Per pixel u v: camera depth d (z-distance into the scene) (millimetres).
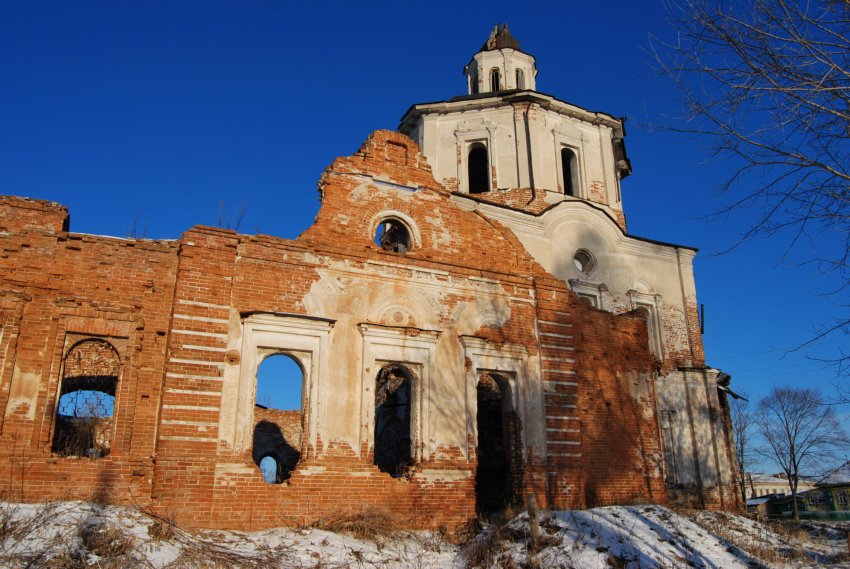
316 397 15406
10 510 11438
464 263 18531
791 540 17391
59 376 13656
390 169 18297
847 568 13945
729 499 26375
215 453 14148
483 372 17891
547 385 18469
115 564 10484
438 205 18703
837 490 48094
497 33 34406
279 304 15672
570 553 12664
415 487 15945
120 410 13875
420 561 13086
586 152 29875
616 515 14852
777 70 8398
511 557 12914
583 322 19859
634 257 28359
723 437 27281
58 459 13047
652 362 21125
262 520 14180
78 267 14297
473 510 16547
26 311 13695
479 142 29125
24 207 14914
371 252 17062
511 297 18828
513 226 25656
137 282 14688
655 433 20266
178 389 14203
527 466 17562
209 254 15273
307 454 15055
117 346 14281
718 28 8422
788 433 50062
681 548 13648
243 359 14992
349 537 14102
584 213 27328
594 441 18859
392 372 24641
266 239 15953
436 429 16641
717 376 28016
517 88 32625
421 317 17266
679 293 28891
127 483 13438
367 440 15727
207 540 12820
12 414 13047
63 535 10953
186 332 14586
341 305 16344
